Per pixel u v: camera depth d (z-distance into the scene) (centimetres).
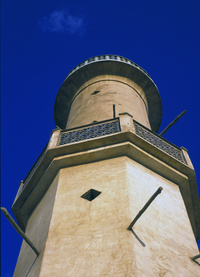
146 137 1391
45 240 1046
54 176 1359
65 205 1145
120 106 1755
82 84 2080
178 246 1066
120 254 925
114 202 1098
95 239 990
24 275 1102
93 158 1320
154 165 1337
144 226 1045
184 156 1448
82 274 901
